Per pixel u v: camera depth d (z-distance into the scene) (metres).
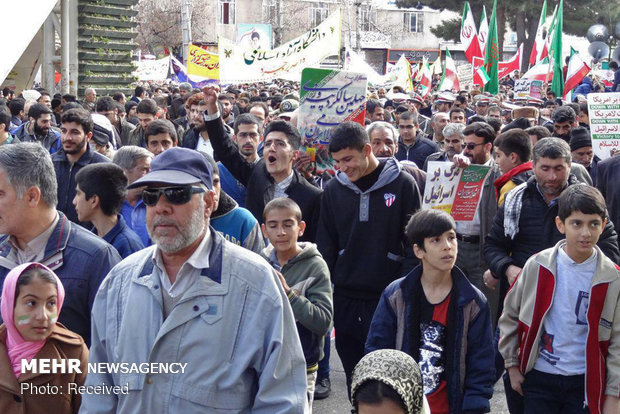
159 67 34.44
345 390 6.56
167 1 58.28
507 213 5.42
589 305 4.23
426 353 4.20
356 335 5.57
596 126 8.16
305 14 67.88
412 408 2.84
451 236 4.14
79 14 17.70
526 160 6.28
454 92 23.70
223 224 5.07
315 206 5.94
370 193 5.43
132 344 2.91
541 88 20.48
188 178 2.89
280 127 5.90
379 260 5.43
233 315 2.90
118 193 4.59
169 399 2.84
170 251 2.89
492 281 5.63
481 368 4.09
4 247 3.93
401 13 77.88
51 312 3.51
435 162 5.96
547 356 4.40
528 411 4.52
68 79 17.31
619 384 4.20
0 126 9.02
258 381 2.94
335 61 58.00
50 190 3.83
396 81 26.36
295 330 3.02
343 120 6.63
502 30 50.53
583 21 50.94
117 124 11.12
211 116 6.39
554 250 4.43
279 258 4.93
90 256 3.86
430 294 4.23
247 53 17.03
